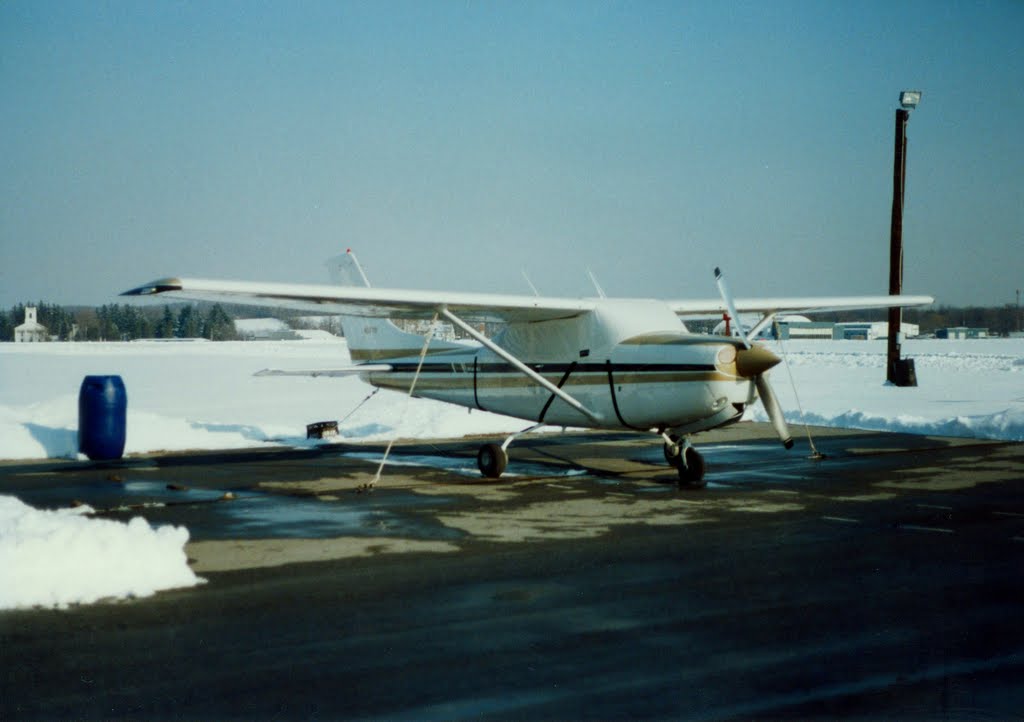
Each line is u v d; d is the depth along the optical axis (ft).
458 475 35.45
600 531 24.07
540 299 34.96
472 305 34.58
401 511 27.25
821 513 26.48
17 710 12.12
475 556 21.13
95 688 12.89
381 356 47.57
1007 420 47.01
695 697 12.51
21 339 444.55
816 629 15.44
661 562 20.40
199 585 18.47
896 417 52.24
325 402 73.61
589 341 35.76
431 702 12.38
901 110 76.02
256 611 16.62
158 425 47.60
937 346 204.13
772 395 32.01
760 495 29.94
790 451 41.93
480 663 13.87
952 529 23.95
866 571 19.43
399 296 33.01
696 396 31.48
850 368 111.96
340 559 20.85
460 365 42.57
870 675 13.29
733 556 20.95
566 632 15.35
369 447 45.44
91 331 476.13
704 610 16.61
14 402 71.77
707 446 44.24
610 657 14.11
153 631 15.43
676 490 31.27
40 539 18.24
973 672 13.39
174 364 138.10
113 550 18.69
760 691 12.72
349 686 12.96
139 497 29.96
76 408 51.03
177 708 12.20
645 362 33.30
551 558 20.88
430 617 16.24
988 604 16.90
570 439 48.75
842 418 54.34
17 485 32.63
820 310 47.98
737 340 31.83
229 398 78.23
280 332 487.61
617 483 33.12
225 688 12.89
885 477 33.71
